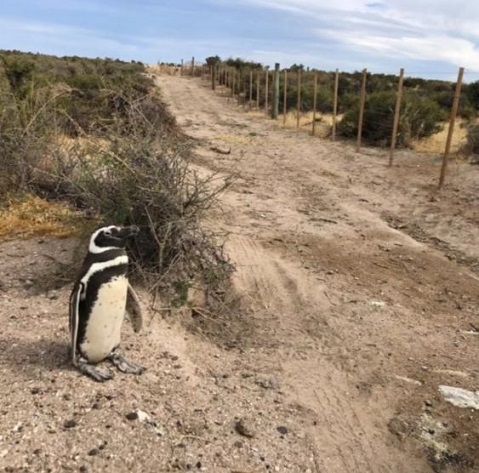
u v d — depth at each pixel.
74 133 9.39
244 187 11.30
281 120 24.73
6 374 3.79
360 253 7.96
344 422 4.16
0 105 8.25
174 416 3.67
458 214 10.18
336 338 5.48
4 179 7.54
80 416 3.45
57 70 30.47
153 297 5.34
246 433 3.69
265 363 4.88
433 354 5.31
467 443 4.07
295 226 8.87
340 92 34.00
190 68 65.44
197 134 18.47
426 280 7.27
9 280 5.39
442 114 19.12
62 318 4.68
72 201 7.45
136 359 4.27
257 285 6.48
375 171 13.89
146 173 5.49
